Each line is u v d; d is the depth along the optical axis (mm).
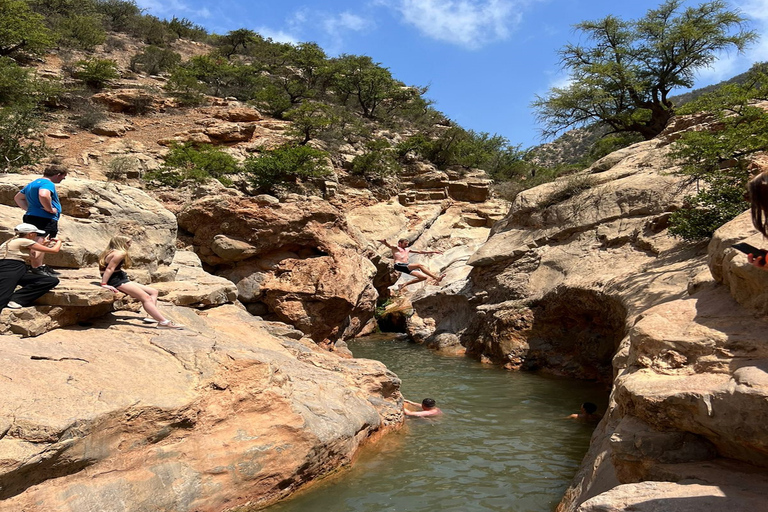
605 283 13367
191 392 6340
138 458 5559
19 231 6785
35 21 39594
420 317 23438
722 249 6215
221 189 23062
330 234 17875
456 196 43438
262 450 6344
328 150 42188
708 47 34625
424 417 10414
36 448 4727
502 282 18688
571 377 14602
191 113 40594
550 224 18781
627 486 4160
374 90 60031
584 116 36375
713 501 3656
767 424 3885
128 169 28688
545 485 7090
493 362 16812
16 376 5371
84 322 7520
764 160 12555
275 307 16328
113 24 58750
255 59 65688
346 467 7539
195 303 10578
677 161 16438
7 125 23641
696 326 5406
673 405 4516
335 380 9008
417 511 6266
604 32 36719
